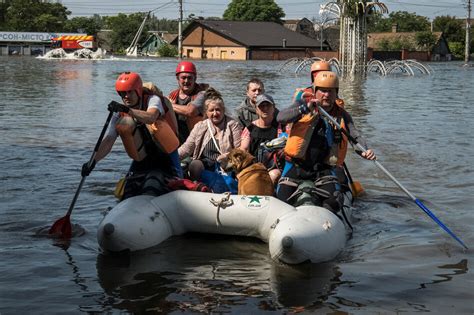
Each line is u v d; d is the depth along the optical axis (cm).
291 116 598
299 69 4144
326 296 441
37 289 450
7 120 1387
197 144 686
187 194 591
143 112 590
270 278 476
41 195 717
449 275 483
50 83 2705
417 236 581
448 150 1027
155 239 558
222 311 414
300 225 520
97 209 663
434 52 8094
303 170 612
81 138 1136
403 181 803
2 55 7594
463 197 720
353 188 714
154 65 4862
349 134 620
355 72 3941
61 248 543
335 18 4134
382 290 453
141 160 622
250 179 599
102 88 2408
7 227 597
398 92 2395
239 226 573
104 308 419
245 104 736
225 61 6269
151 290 451
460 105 1852
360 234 589
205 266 504
